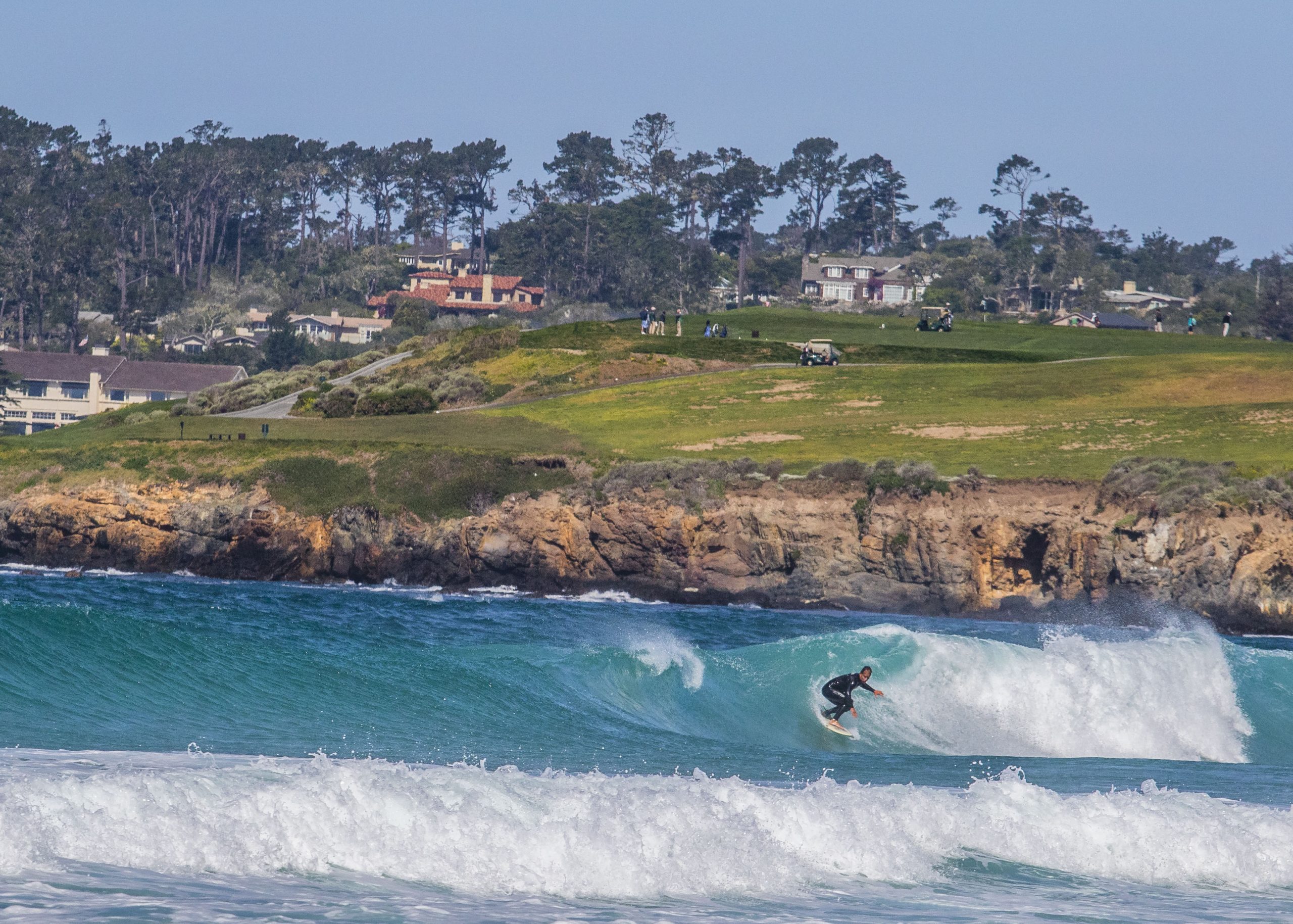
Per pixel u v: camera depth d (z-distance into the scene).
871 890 49.66
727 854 49.94
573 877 47.06
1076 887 52.72
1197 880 55.69
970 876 52.97
